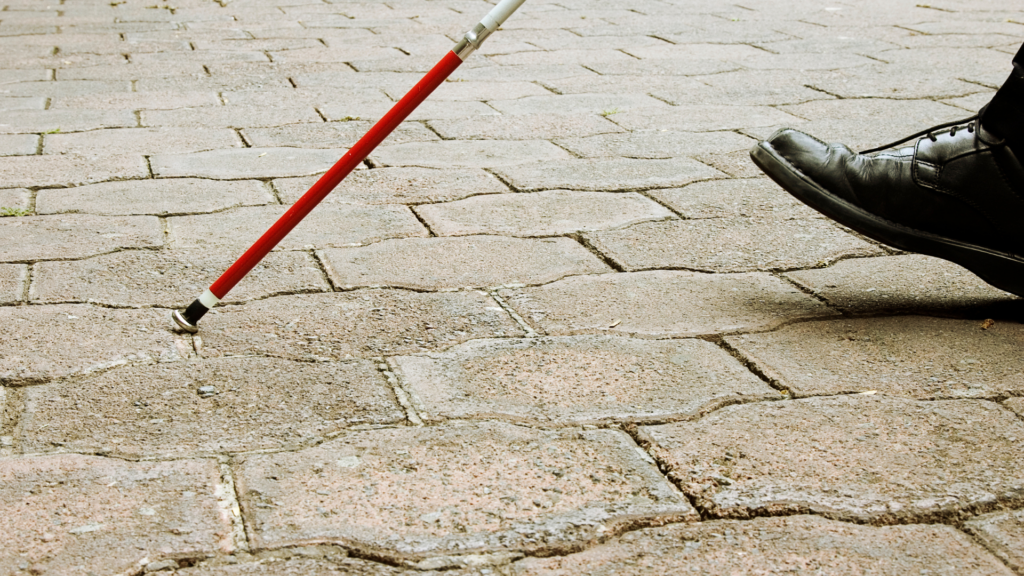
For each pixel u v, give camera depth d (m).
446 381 1.78
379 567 1.28
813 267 2.37
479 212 2.76
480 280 2.27
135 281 2.25
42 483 1.46
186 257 2.41
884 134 3.58
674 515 1.39
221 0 7.18
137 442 1.57
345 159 1.86
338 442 1.58
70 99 4.18
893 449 1.56
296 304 2.13
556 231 2.61
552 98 4.21
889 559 1.30
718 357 1.89
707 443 1.57
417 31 5.90
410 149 3.43
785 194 2.92
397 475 1.48
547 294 2.19
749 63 4.91
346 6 6.92
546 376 1.81
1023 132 1.91
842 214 2.08
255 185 3.02
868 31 5.74
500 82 4.53
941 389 1.75
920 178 2.01
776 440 1.58
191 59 5.05
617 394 1.74
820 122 3.77
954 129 2.03
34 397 1.71
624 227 2.64
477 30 1.77
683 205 2.82
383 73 4.73
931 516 1.39
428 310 2.10
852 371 1.82
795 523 1.38
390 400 1.71
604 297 2.18
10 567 1.27
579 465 1.51
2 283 2.22
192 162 3.26
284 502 1.42
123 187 2.98
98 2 7.13
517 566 1.29
